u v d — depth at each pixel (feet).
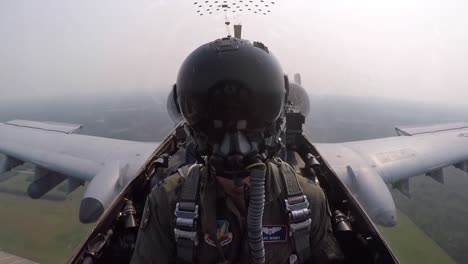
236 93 4.51
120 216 9.41
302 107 16.97
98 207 24.18
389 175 27.43
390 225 23.06
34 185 32.71
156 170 12.00
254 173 4.27
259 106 4.62
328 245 5.94
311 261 5.89
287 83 6.00
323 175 11.47
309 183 5.30
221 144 4.53
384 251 7.17
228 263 4.57
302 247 4.73
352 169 26.61
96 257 7.58
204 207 4.63
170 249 5.01
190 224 4.42
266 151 5.27
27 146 35.70
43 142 36.73
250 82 4.54
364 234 8.14
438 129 37.32
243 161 4.47
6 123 43.50
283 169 5.23
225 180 4.74
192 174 4.96
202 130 4.90
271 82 4.78
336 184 10.37
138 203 11.03
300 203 4.72
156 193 5.13
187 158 10.22
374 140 34.88
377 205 23.43
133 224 9.02
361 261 7.97
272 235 4.89
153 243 4.93
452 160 29.30
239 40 5.35
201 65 4.81
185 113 5.20
